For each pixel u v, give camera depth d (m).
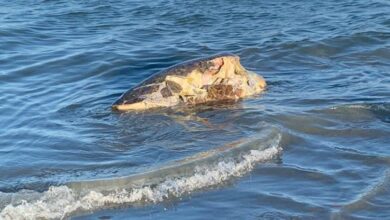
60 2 54.91
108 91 34.25
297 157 25.73
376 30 43.12
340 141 27.06
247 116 29.59
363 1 52.47
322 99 31.48
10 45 42.62
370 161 25.28
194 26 47.19
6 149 27.61
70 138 28.39
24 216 22.08
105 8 52.66
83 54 40.12
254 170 24.70
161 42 43.06
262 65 37.72
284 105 30.86
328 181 23.92
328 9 50.50
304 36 42.75
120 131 29.05
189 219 21.91
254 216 21.94
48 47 42.25
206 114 30.39
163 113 30.81
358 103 30.47
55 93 34.12
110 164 25.92
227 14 49.88
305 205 22.41
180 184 23.70
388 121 28.69
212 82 32.53
